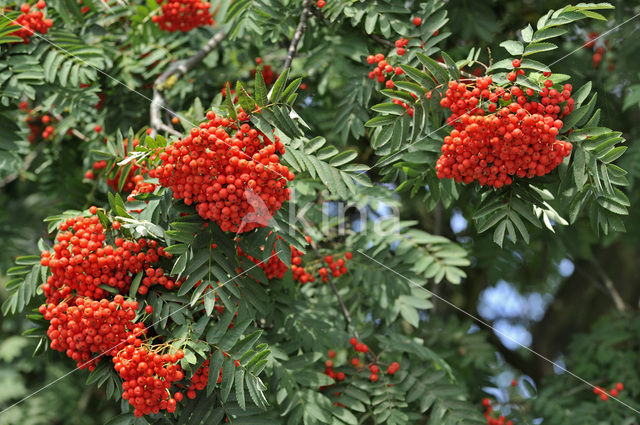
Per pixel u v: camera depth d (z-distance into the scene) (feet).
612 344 17.33
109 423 9.13
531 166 8.83
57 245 8.86
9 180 18.10
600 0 13.57
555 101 8.88
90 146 14.58
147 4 13.87
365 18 12.02
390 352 12.32
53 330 8.82
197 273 8.93
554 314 25.31
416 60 10.98
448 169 9.32
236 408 9.53
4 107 11.94
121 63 14.71
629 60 15.21
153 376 8.48
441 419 11.32
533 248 18.42
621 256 24.40
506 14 15.33
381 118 10.07
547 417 15.49
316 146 9.46
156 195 9.41
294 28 12.64
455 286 20.93
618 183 9.00
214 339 9.07
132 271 9.18
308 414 10.60
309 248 13.32
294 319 11.51
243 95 8.49
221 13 13.52
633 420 14.71
